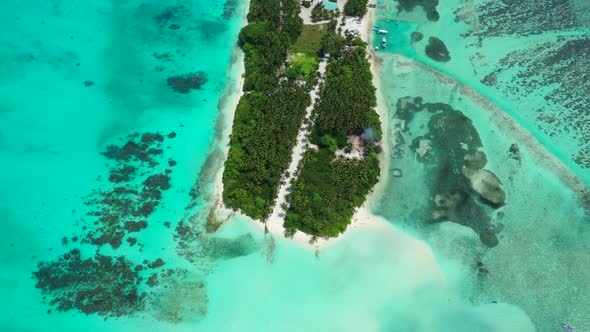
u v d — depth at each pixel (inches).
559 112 3331.7
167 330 2178.9
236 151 2844.5
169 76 3452.3
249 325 2209.6
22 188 2738.7
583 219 2704.2
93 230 2546.8
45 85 3356.3
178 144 2999.5
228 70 3511.3
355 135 3051.2
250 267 2411.4
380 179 2849.4
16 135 3021.7
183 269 2395.4
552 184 2871.6
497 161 2982.3
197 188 2755.9
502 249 2546.8
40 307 2246.6
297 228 2539.4
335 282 2372.0
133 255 2442.2
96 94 3307.1
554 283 2416.3
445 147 3041.3
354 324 2233.0
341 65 3440.0
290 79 3356.3
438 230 2615.7
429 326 2244.1
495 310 2313.0
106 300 2268.7
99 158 2910.9
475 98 3403.1
